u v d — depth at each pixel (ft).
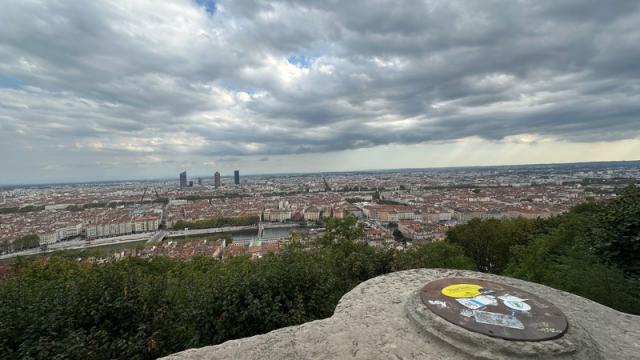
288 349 15.83
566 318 16.70
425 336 16.14
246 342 16.81
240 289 28.02
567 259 42.78
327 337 16.66
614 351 15.58
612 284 31.17
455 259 62.90
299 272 31.81
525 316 16.55
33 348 20.59
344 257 48.26
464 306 17.66
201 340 27.04
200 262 88.94
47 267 71.92
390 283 24.11
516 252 74.38
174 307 29.60
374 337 16.34
